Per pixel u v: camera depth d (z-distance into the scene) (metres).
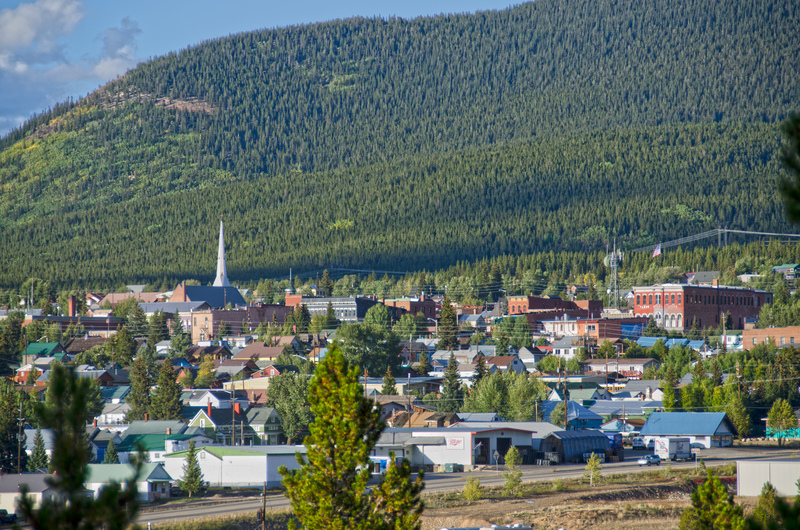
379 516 113.19
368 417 115.75
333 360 116.50
